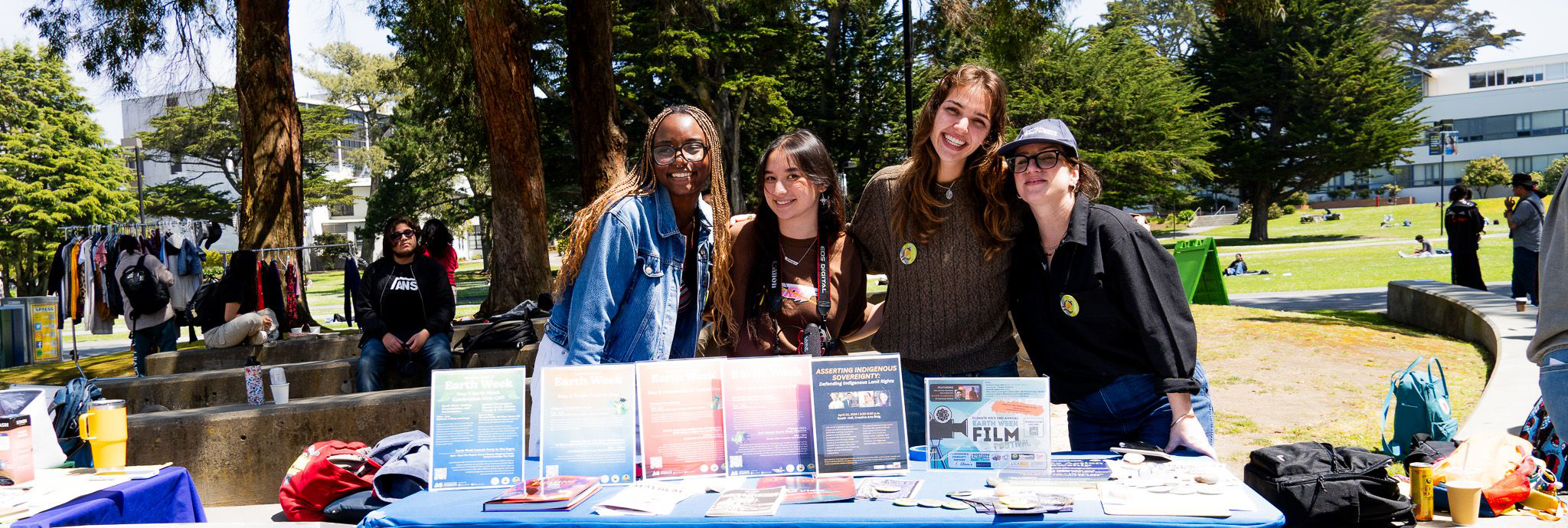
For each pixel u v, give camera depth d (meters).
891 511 2.13
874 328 3.41
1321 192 73.12
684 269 3.14
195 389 6.25
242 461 4.96
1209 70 48.84
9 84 39.84
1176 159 42.19
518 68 11.99
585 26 12.71
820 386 2.50
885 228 3.24
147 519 3.06
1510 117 68.62
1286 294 17.69
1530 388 5.61
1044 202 2.70
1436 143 59.06
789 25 30.34
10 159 38.47
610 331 2.93
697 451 2.44
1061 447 5.50
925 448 2.71
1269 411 6.52
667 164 2.88
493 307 12.20
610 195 2.92
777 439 2.47
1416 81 72.12
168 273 9.75
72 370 11.38
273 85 11.23
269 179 11.17
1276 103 47.84
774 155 3.15
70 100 41.47
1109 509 2.08
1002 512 2.06
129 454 4.82
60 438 3.77
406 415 5.21
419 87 27.81
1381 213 58.53
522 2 12.20
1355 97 46.19
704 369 2.50
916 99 35.69
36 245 38.59
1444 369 7.89
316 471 3.60
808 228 3.28
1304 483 2.91
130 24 11.09
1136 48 43.97
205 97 12.69
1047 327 2.89
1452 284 12.89
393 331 6.55
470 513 2.21
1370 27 47.72
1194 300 14.61
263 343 8.41
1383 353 8.83
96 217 39.59
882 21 37.06
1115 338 2.78
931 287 3.02
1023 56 13.12
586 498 2.31
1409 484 3.65
